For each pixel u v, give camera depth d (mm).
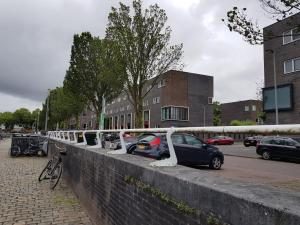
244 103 61688
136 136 10844
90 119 72250
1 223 5426
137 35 21766
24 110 123125
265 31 5129
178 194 2215
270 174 10383
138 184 3000
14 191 8008
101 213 4621
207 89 49906
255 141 28422
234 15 5215
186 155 10656
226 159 17016
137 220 2984
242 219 1565
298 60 25109
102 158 4723
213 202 1809
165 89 45875
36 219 5648
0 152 21312
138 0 21844
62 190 8148
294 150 15180
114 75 22625
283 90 26078
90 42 32094
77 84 32312
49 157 16734
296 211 1306
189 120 47000
